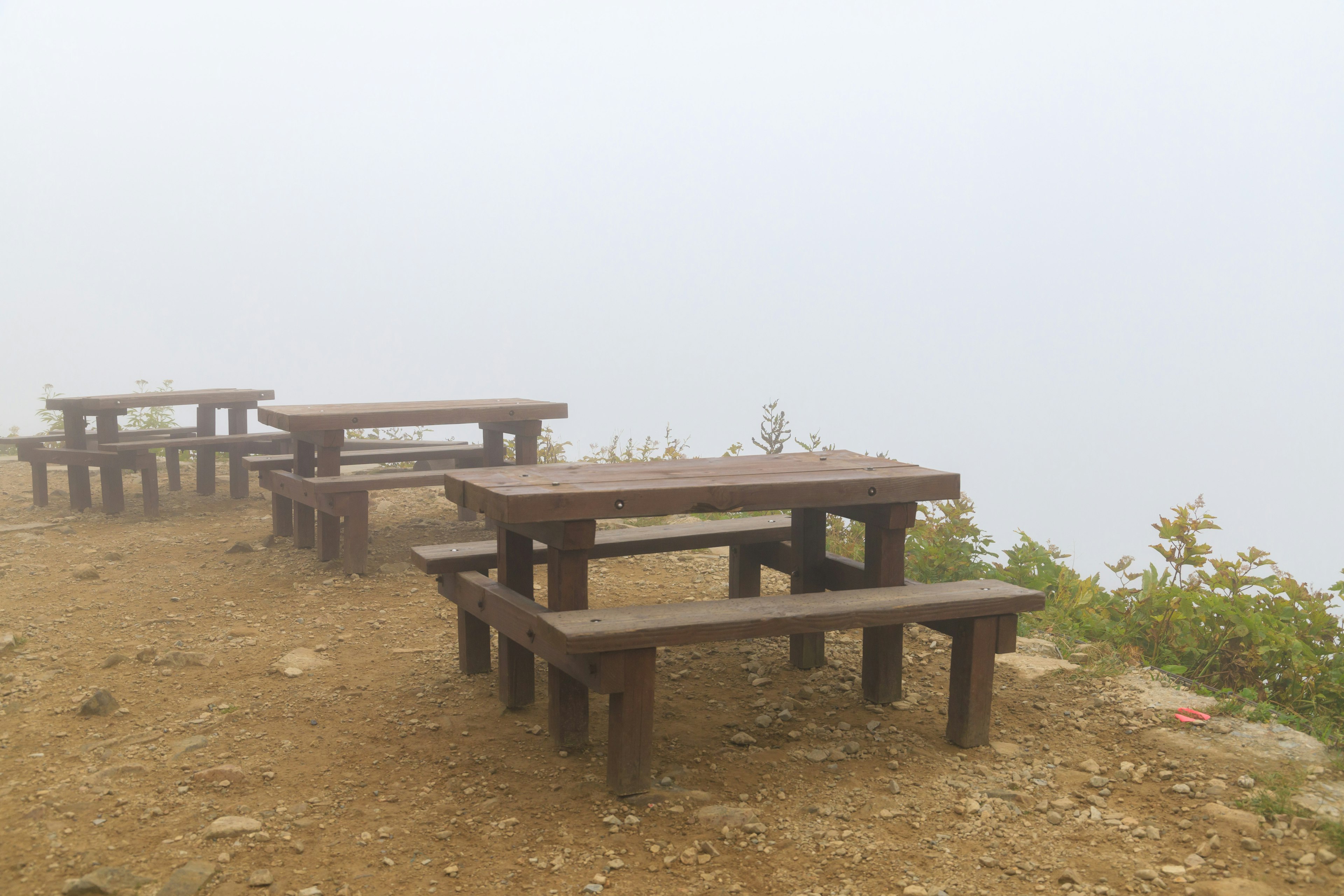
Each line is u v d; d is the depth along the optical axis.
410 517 7.76
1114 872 2.67
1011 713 3.91
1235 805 3.03
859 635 5.01
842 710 3.95
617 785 3.10
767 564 4.83
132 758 3.38
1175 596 4.92
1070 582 5.54
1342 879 2.60
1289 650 4.43
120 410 8.16
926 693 4.16
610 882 2.62
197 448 8.71
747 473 3.84
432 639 4.83
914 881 2.63
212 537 7.13
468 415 6.81
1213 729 3.64
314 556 6.49
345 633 4.91
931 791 3.19
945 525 6.05
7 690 4.02
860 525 7.13
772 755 3.47
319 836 2.86
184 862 2.70
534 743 3.56
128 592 5.61
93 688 4.07
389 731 3.66
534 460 7.30
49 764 3.32
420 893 2.57
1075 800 3.13
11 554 6.48
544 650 3.37
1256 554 5.20
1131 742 3.59
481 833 2.89
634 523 7.44
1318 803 3.01
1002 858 2.76
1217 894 2.53
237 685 4.14
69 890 2.54
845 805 3.08
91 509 8.15
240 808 3.02
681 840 2.85
